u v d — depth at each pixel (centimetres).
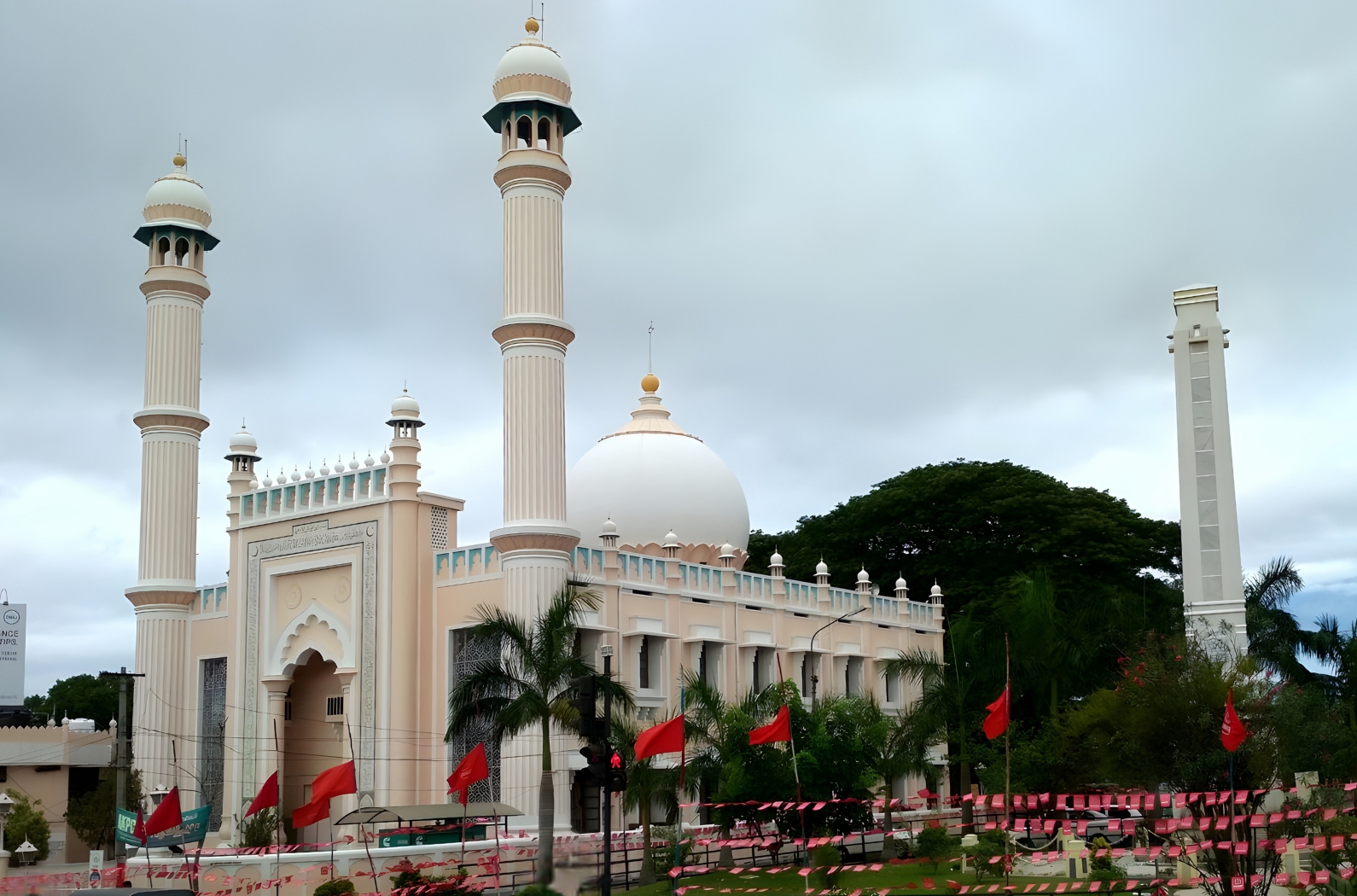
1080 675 5428
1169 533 6794
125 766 4253
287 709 4766
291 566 4644
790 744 3616
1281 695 3578
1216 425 4731
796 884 3331
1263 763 3189
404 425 4438
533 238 4116
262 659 4669
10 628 6562
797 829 3766
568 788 3850
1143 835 3775
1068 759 4591
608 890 2427
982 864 3475
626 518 5344
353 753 4294
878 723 4097
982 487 6862
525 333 4038
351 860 3209
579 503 5441
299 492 4681
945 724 4619
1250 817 2906
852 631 5400
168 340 5025
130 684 5428
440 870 3262
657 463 5453
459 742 4169
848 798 3822
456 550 4303
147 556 4938
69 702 8525
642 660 4450
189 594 4953
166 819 3164
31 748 5488
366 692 4312
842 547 7169
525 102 4166
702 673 4731
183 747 4884
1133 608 5525
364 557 4412
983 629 5062
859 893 3045
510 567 3962
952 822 5091
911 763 4250
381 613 4312
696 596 4669
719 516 5453
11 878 3912
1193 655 3466
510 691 3238
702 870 3478
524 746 3859
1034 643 4956
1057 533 6556
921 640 5797
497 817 3544
